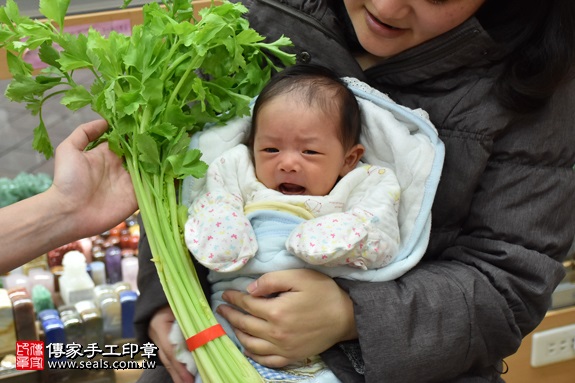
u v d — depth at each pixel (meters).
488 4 1.08
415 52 1.08
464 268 1.04
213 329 0.96
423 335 0.97
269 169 1.08
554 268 1.04
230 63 1.07
